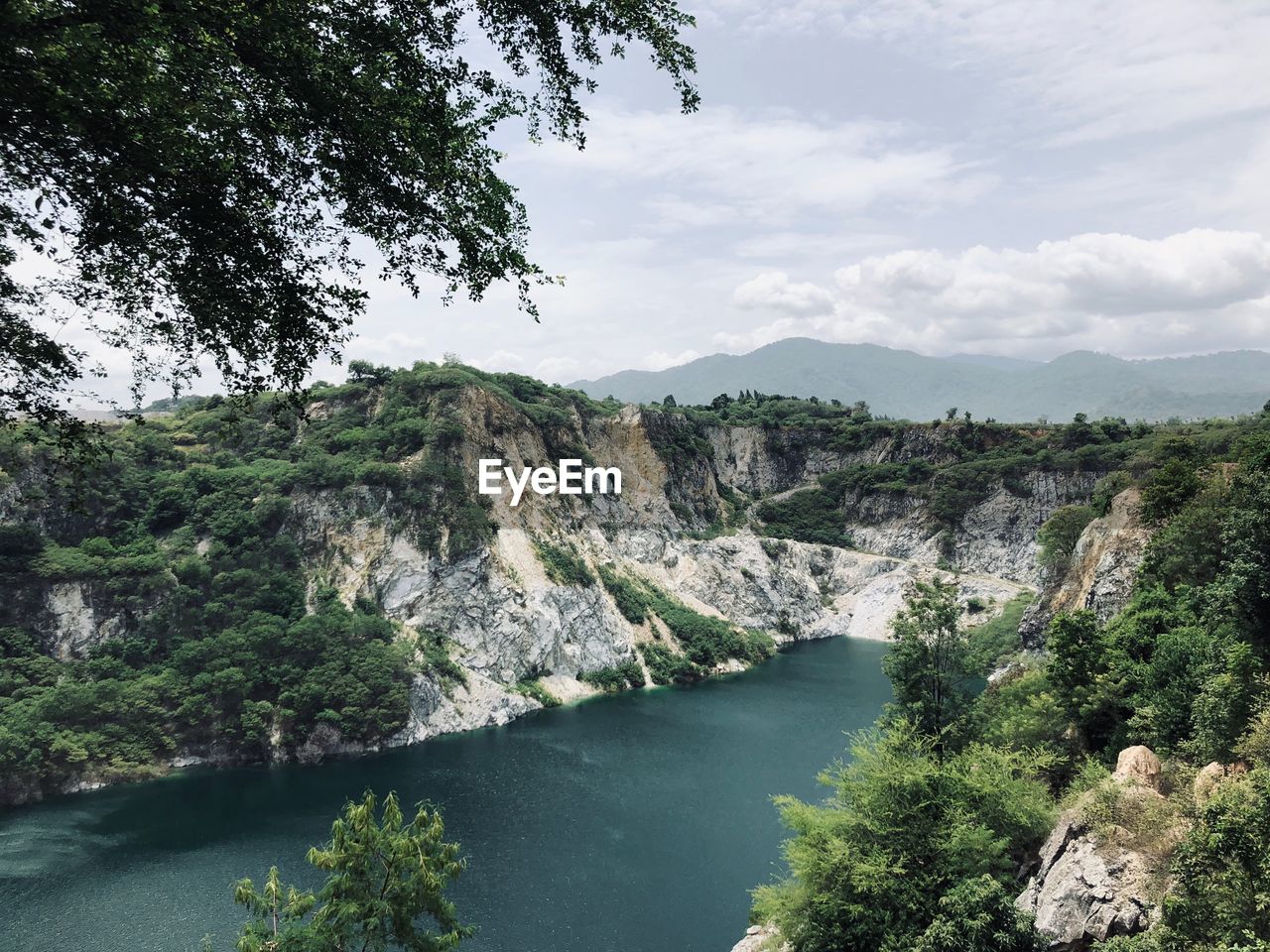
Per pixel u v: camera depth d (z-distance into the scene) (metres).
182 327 13.44
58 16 9.55
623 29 14.74
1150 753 34.38
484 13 14.17
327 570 117.19
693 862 67.00
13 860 65.94
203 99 11.16
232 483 119.31
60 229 11.81
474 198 14.46
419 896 30.27
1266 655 35.00
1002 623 122.44
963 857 35.31
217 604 101.94
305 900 29.83
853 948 35.56
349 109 12.27
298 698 94.62
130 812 76.75
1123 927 26.98
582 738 102.81
